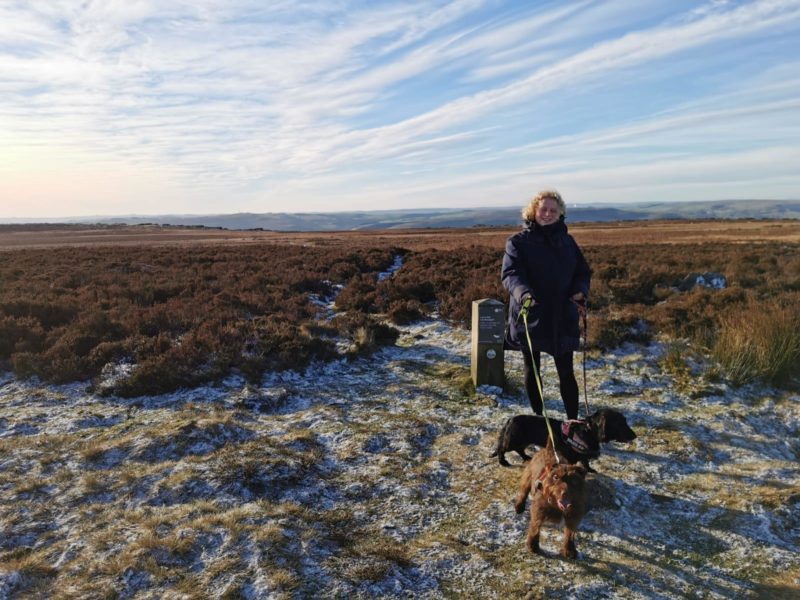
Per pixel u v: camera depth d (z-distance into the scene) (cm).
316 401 707
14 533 406
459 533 413
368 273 1875
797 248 2683
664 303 1165
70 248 3512
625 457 542
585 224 10238
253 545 379
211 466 499
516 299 489
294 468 503
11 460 526
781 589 350
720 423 629
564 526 400
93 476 492
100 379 749
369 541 400
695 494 473
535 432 489
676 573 367
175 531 400
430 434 598
